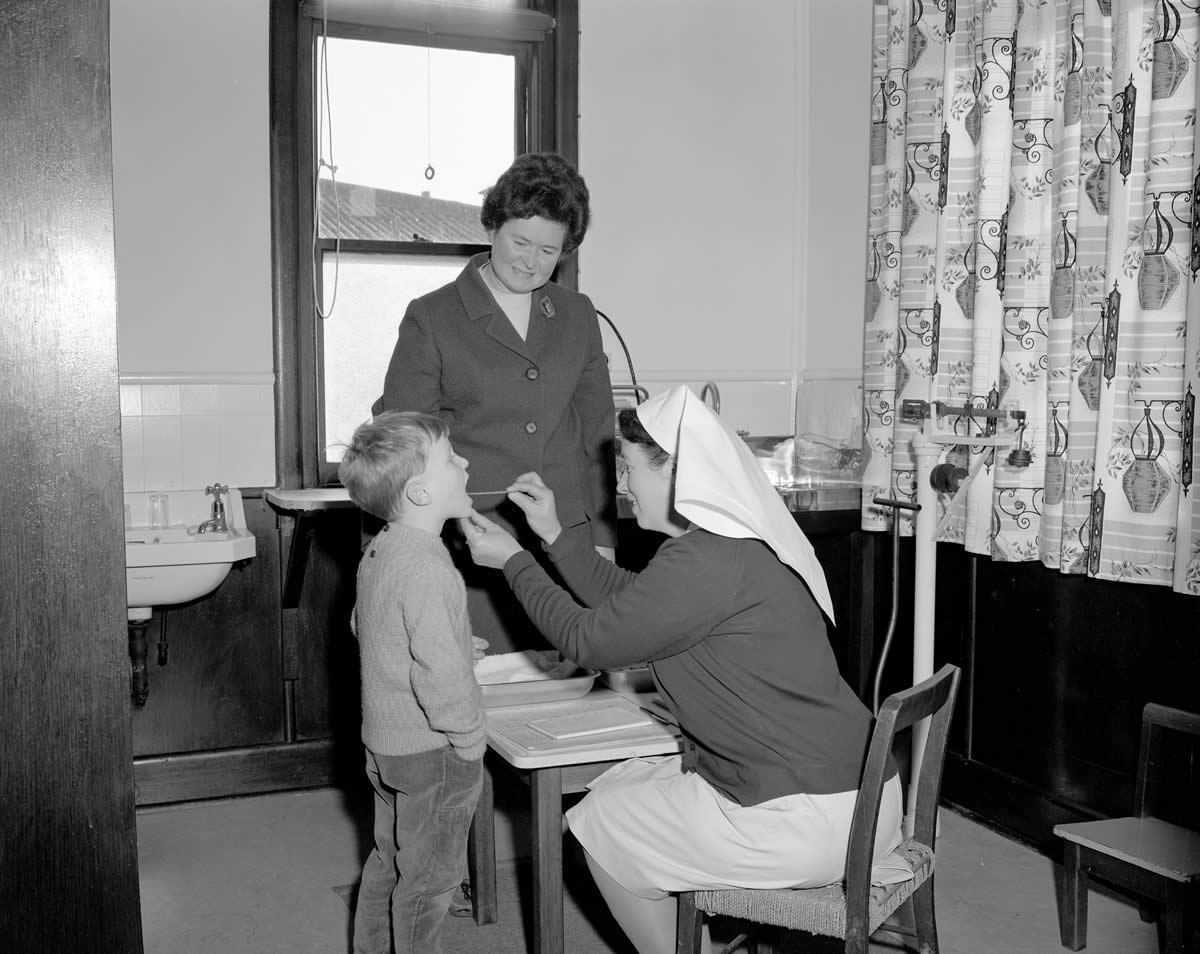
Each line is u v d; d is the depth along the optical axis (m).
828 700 1.75
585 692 2.22
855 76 3.74
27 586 1.33
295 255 3.44
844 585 3.71
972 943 2.42
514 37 3.59
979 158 3.02
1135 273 2.63
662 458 1.80
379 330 3.59
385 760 1.92
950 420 3.19
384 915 2.05
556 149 3.71
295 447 3.48
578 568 2.02
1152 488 2.59
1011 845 2.99
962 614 3.26
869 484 3.48
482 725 1.87
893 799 1.80
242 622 3.45
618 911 1.93
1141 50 2.61
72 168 1.31
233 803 3.39
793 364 4.07
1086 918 2.40
